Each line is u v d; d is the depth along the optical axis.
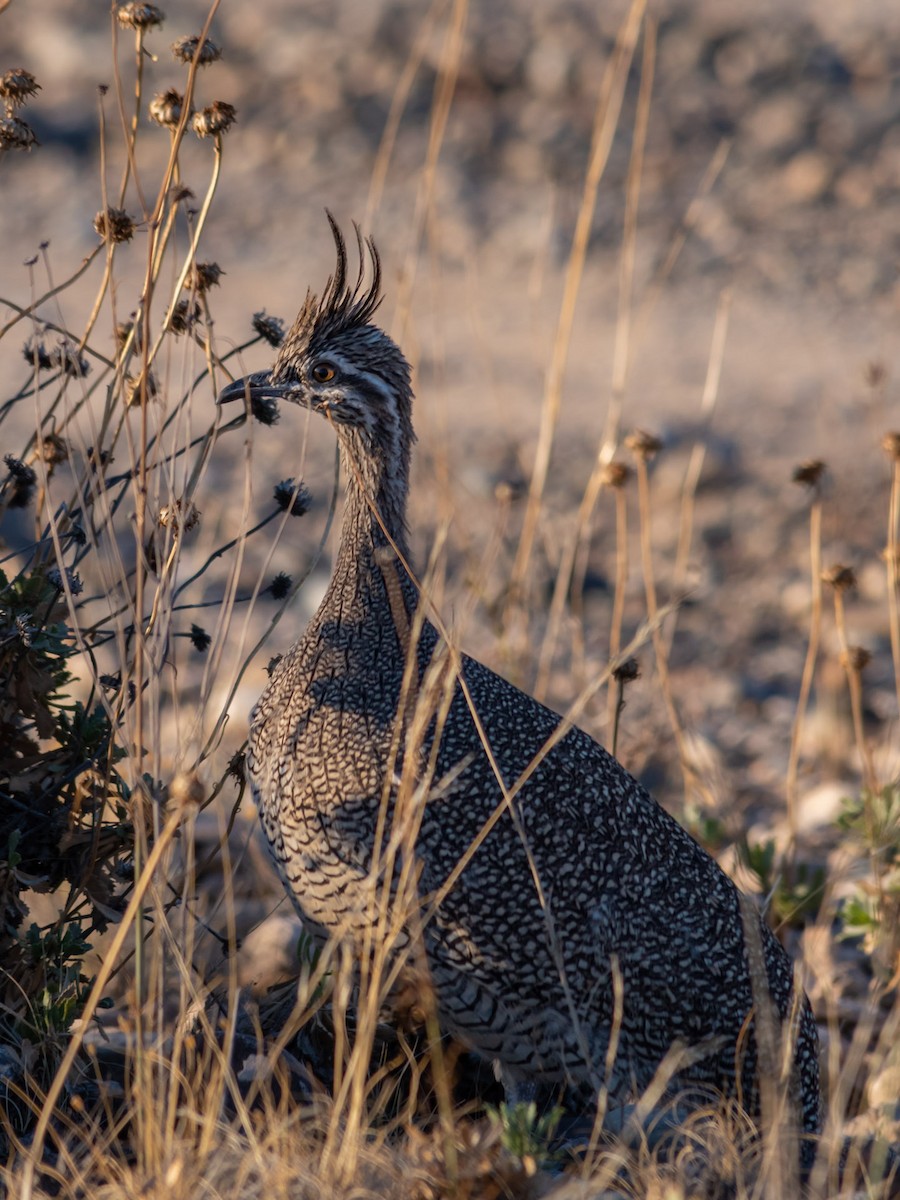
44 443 9.51
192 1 37.53
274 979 10.62
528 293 28.81
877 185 32.56
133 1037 9.27
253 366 23.91
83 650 8.85
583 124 33.91
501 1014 8.93
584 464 22.31
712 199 31.94
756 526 21.64
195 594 18.66
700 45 36.19
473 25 36.41
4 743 9.02
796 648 19.55
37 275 27.39
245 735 14.66
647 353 26.48
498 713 9.18
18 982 8.93
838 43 36.59
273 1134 7.45
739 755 16.72
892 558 12.55
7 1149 8.38
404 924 8.63
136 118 9.05
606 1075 8.37
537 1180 7.72
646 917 9.05
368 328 9.76
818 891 11.76
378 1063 9.59
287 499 9.41
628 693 16.73
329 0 37.84
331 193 32.12
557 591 14.02
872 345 27.22
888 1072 8.70
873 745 16.33
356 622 9.32
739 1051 8.98
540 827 8.89
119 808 9.23
